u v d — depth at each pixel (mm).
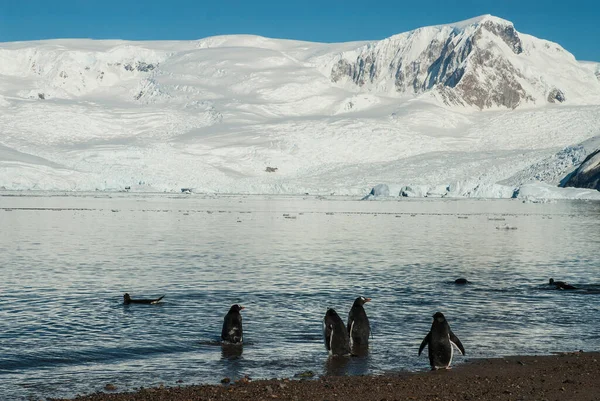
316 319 23859
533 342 20453
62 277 34281
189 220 86062
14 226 71500
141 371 17281
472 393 15039
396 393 15008
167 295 28859
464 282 32594
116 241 55906
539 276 35875
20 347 19641
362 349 19625
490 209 129625
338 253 47562
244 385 15633
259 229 71875
